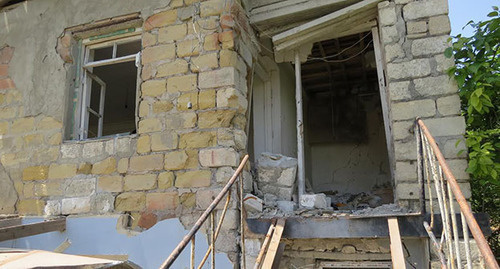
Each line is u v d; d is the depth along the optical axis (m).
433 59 3.97
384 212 3.79
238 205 3.94
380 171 8.01
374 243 3.78
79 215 4.42
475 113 4.01
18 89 5.13
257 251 3.77
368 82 7.94
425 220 3.43
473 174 3.62
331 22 4.60
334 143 8.44
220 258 3.83
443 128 3.79
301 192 4.62
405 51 4.07
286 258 4.02
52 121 4.85
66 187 4.56
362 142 8.23
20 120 5.00
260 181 4.67
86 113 5.11
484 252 1.66
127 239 4.18
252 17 4.90
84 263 2.57
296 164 4.70
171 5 4.65
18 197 4.75
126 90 7.64
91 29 5.04
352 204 5.61
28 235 3.91
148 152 4.33
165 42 4.57
